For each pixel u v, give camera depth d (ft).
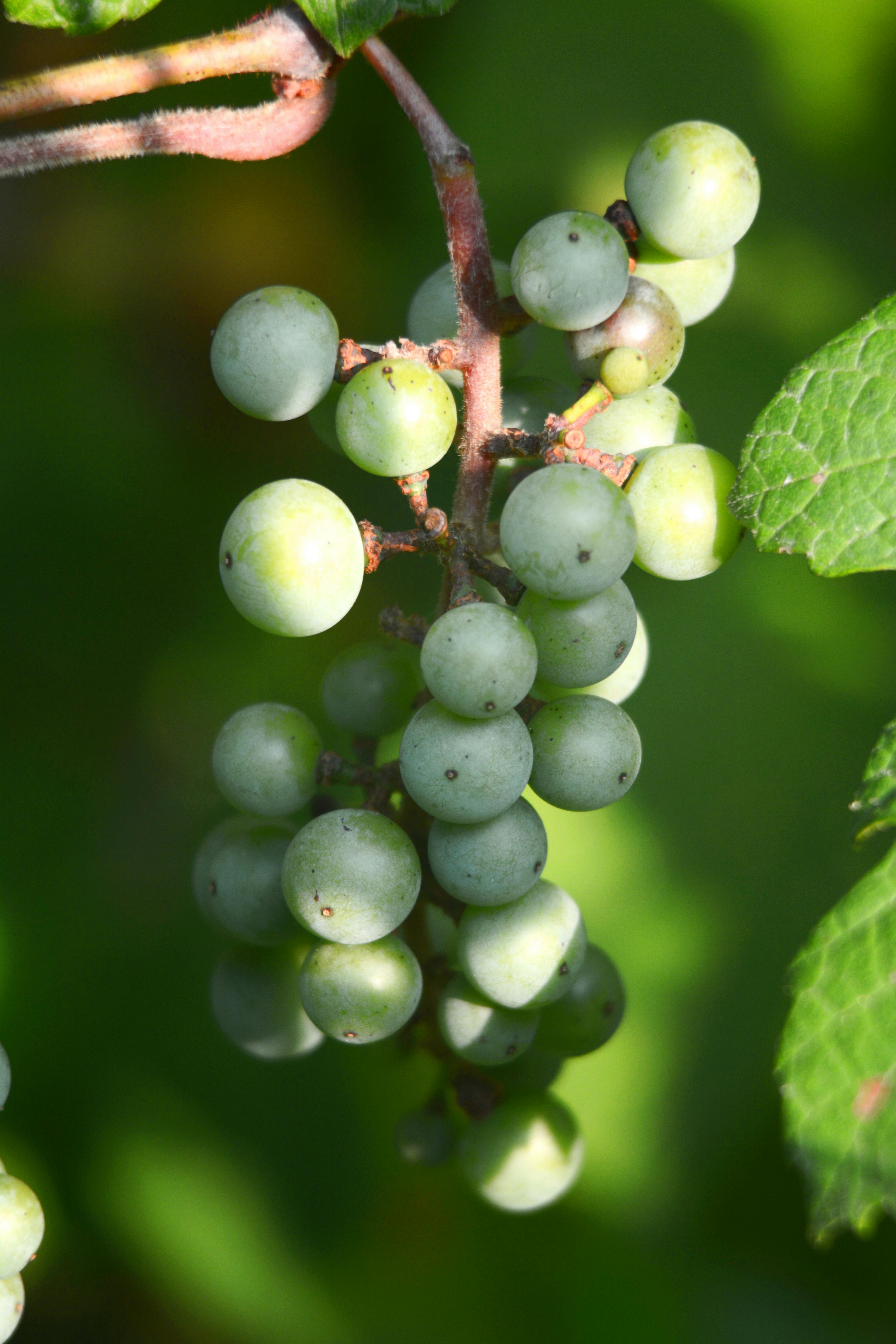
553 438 1.73
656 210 1.75
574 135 2.27
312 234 2.29
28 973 2.04
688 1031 2.03
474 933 1.74
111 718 2.10
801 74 2.28
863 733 2.05
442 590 1.75
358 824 1.72
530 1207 1.81
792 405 1.73
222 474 2.21
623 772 1.73
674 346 1.75
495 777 1.69
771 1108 2.03
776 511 1.72
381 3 1.77
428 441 1.71
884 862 1.68
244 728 1.77
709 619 2.08
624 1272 2.03
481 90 2.29
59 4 1.79
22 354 2.19
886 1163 1.65
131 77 1.76
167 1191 2.02
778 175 2.24
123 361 2.23
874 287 2.17
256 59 1.78
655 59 2.30
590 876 2.04
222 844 1.79
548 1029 1.79
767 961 2.03
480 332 1.75
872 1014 1.66
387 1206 2.04
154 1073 2.04
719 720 2.06
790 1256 2.03
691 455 1.74
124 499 2.16
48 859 2.06
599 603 1.71
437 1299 2.03
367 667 1.82
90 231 2.24
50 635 2.10
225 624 2.16
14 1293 1.71
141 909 2.07
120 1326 2.03
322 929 1.72
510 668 1.68
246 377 1.72
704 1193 2.03
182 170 2.26
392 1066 1.94
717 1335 2.02
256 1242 2.02
